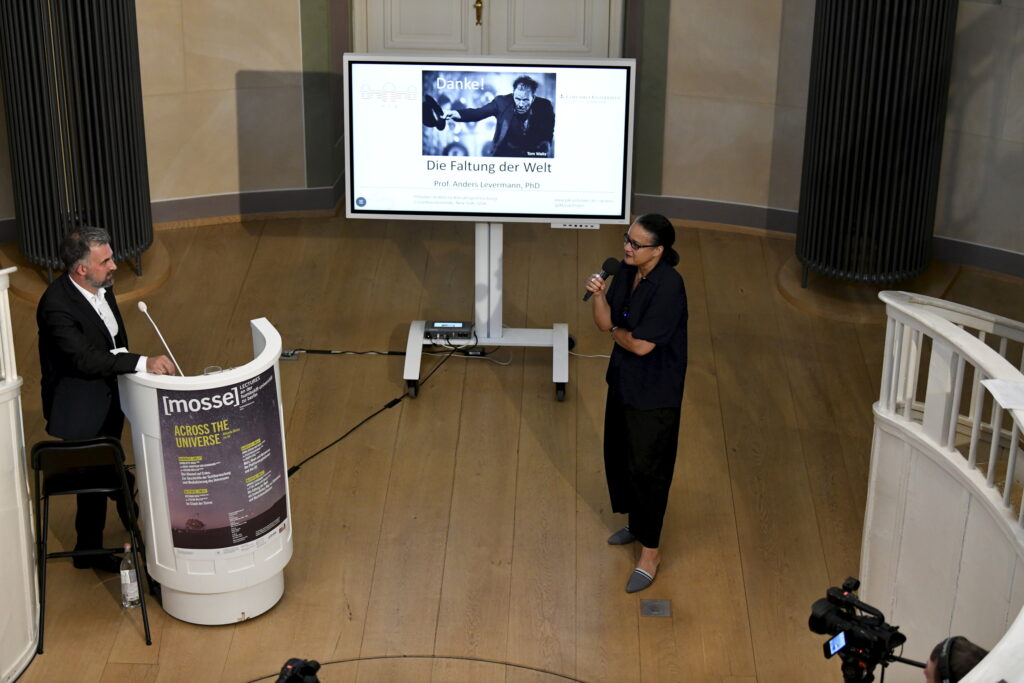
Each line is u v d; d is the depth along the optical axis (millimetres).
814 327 7227
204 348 6898
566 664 4824
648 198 8453
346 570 5305
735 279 7750
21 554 4684
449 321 6957
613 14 8219
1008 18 7195
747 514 5691
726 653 4898
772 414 6422
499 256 6559
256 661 4805
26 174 7105
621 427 5191
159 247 7906
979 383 4219
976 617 4230
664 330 4855
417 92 6250
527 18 8289
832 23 6918
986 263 7715
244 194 8297
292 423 6273
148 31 7777
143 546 5359
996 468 4363
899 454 4668
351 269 7750
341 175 8641
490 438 6191
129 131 7188
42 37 6824
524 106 6250
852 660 3430
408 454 6062
